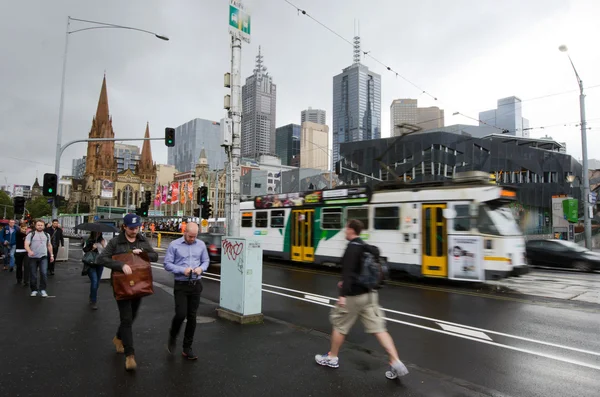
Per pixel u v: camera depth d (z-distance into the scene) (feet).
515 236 37.86
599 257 57.52
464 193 38.93
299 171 226.17
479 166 157.89
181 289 16.33
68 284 35.22
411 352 18.90
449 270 38.83
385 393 13.44
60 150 60.59
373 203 46.09
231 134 57.00
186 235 16.52
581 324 24.76
